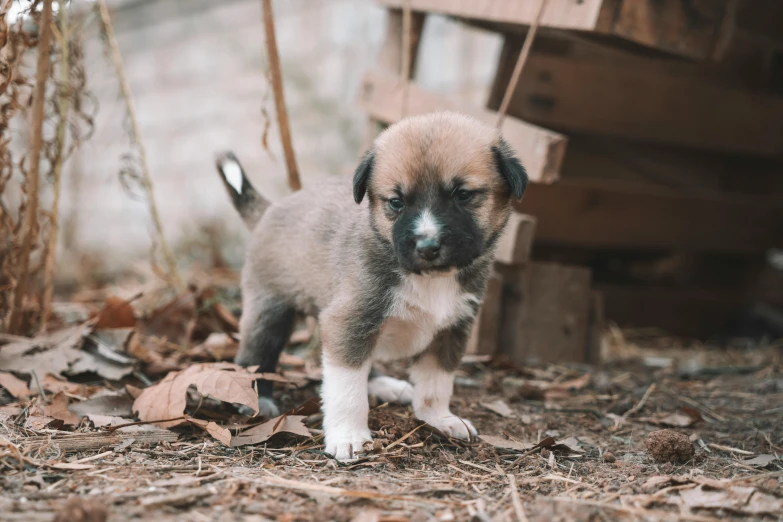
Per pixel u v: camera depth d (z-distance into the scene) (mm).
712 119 1582
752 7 1490
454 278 1093
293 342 1375
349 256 1087
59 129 1270
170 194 3336
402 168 1055
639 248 1809
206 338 1346
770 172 1790
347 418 1068
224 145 3043
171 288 1557
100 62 2730
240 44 2988
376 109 1452
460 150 1056
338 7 2631
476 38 2293
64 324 1293
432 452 1076
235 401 1080
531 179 1306
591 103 1477
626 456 1084
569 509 960
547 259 1690
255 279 1182
